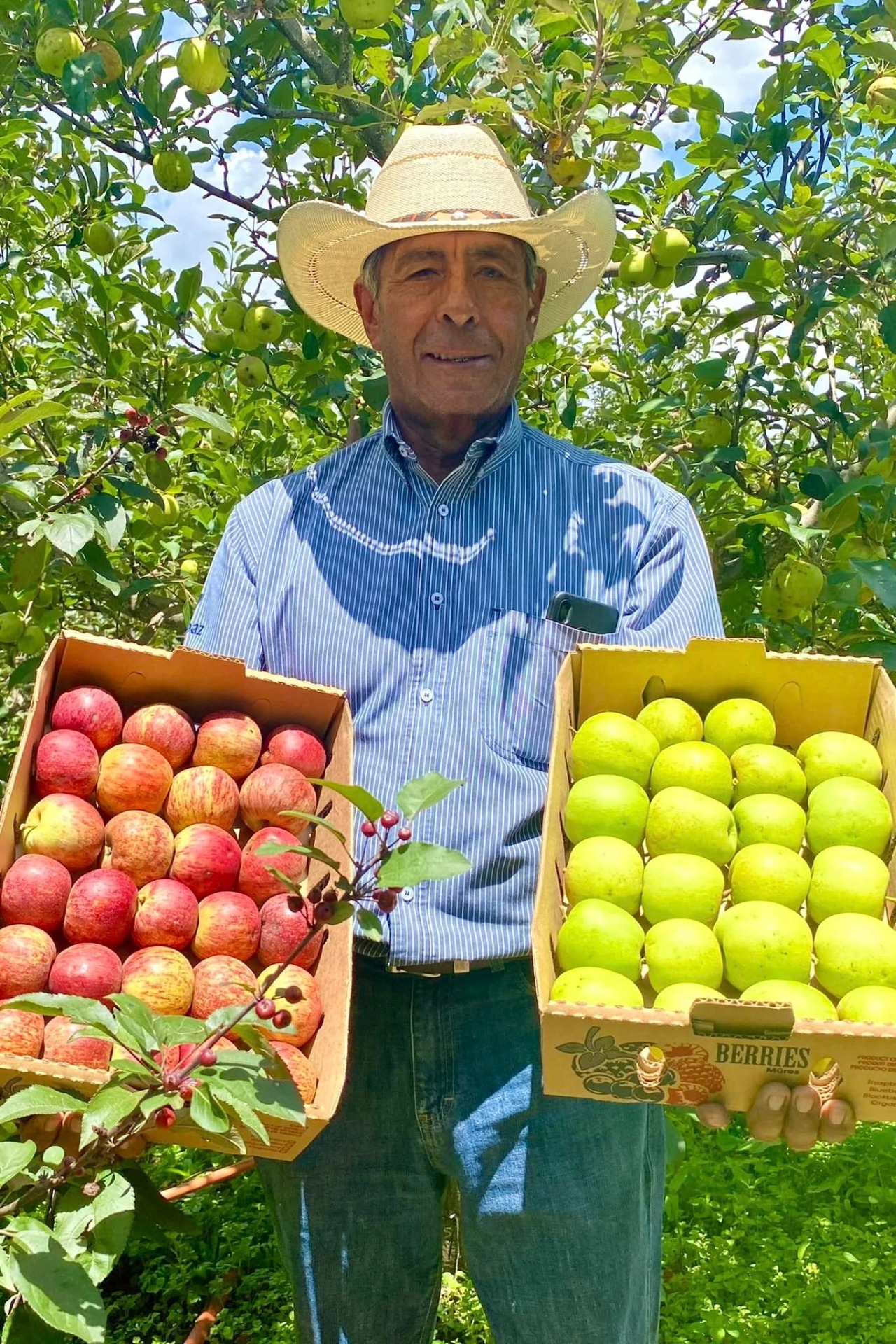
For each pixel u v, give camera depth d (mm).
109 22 3129
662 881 1774
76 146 3951
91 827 1791
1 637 3490
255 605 2361
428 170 2275
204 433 4070
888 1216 4121
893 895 1797
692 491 3670
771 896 1758
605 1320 2055
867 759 1914
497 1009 2125
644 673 2061
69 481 2910
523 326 2307
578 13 3045
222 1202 4016
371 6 3072
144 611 4020
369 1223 2182
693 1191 4109
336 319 2910
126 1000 1441
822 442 3582
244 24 3381
